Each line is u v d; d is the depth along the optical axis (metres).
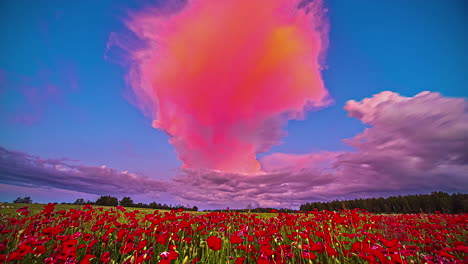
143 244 4.07
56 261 3.45
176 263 4.05
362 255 3.65
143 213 10.48
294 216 8.36
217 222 7.35
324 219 8.26
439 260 3.87
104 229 6.21
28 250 3.50
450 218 9.02
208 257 4.62
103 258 3.61
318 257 4.61
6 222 5.18
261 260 3.52
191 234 5.98
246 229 5.96
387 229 6.89
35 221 5.71
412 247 4.27
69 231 6.22
